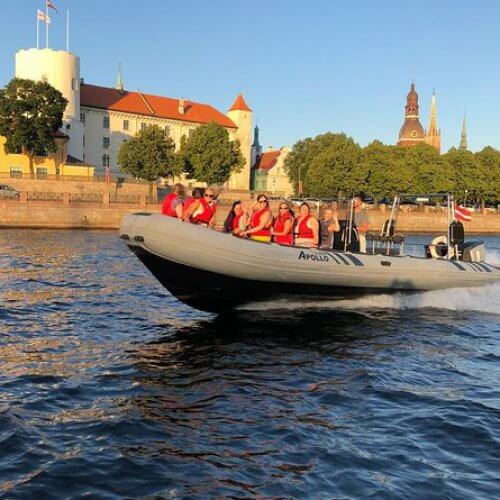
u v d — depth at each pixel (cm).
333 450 575
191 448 575
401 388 768
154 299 1441
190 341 1004
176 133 9450
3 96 6116
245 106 10150
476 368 877
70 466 530
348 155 6944
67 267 2092
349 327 1109
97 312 1258
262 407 690
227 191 7356
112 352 928
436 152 7756
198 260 1027
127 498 480
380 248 1372
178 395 728
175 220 1009
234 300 1142
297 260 1113
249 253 1059
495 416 670
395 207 1423
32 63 7312
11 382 762
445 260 1343
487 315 1275
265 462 548
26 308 1271
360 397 731
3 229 4622
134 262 2338
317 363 879
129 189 6569
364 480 516
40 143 6209
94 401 701
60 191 6028
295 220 1226
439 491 498
